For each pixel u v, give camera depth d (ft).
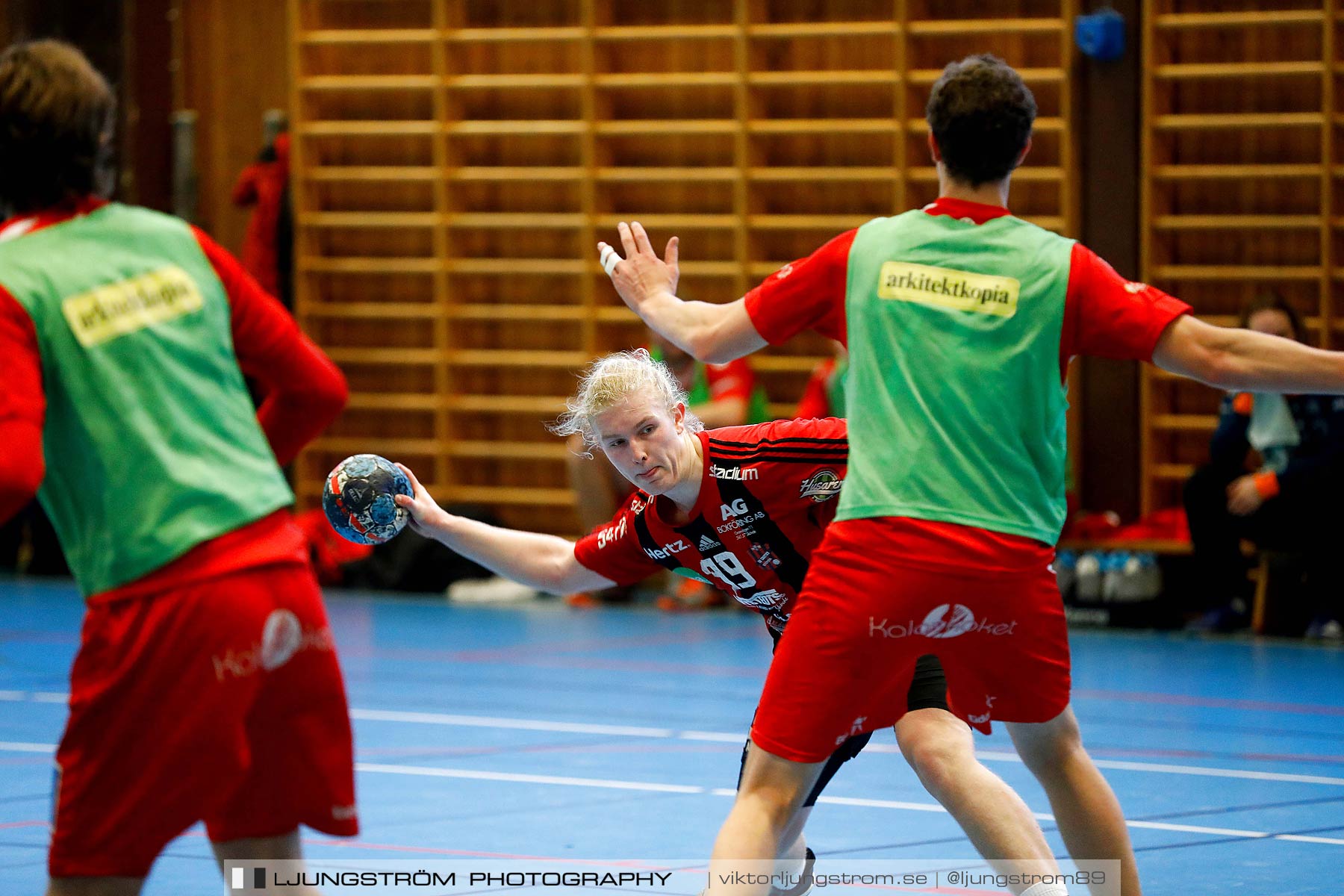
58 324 17.58
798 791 20.95
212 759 17.63
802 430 23.62
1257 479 55.98
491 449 80.12
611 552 24.89
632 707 46.55
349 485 23.58
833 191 75.10
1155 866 28.63
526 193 80.12
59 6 85.71
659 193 77.97
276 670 18.26
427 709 46.37
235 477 18.21
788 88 75.72
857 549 20.42
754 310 21.88
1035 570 20.57
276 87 84.58
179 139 82.64
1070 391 69.77
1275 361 20.02
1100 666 53.93
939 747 22.47
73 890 17.88
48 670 54.24
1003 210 21.33
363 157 82.23
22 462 16.72
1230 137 68.59
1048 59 71.05
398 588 75.72
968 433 20.35
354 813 19.02
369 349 82.64
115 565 17.60
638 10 78.18
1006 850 21.57
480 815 33.09
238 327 19.27
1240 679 50.90
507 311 79.61
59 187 18.29
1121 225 69.67
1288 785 35.88
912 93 73.36
